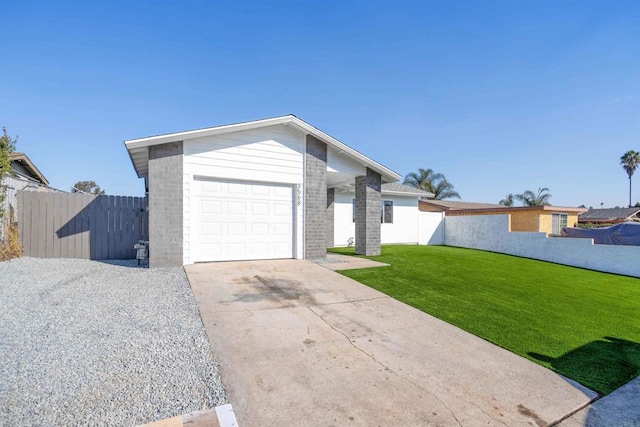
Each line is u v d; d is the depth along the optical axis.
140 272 7.25
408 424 2.45
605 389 3.14
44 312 4.45
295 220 9.49
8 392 2.53
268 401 2.66
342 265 8.86
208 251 8.38
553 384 3.19
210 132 8.03
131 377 2.86
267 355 3.53
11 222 8.50
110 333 3.82
